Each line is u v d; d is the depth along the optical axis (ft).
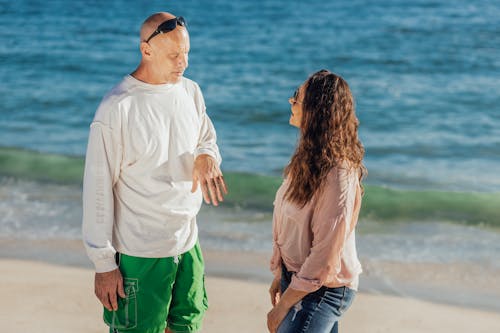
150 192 9.91
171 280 10.28
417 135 40.27
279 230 9.67
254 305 16.83
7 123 43.14
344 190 8.77
